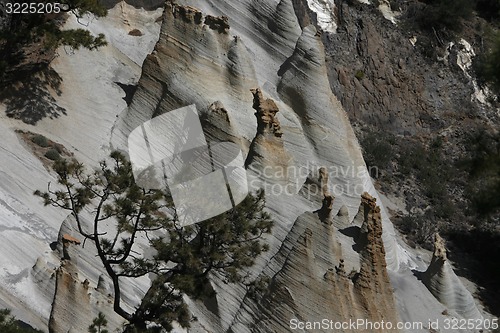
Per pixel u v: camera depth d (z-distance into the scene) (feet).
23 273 160.45
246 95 188.55
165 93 189.37
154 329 135.54
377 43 258.16
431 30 271.69
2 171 177.06
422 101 256.73
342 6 260.01
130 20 219.82
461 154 245.86
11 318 137.18
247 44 203.21
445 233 216.33
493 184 160.97
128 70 208.23
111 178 137.59
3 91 192.85
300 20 216.13
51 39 192.95
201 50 189.06
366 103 249.34
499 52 160.56
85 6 199.52
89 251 159.74
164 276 139.33
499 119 263.49
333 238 153.79
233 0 206.49
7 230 165.78
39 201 174.19
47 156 184.44
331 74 248.73
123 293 155.63
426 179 231.09
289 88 192.65
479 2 297.12
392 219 213.66
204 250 138.62
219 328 159.43
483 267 208.74
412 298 173.88
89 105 197.98
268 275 156.56
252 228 141.38
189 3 207.00
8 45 196.75
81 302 147.74
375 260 157.38
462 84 264.52
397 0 272.10
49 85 197.26
